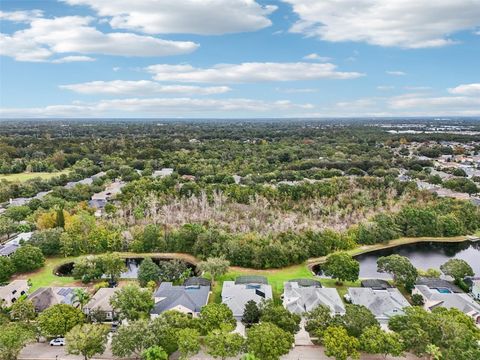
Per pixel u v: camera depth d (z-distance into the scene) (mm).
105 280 108375
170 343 70500
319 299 88188
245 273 113688
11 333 69000
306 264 121438
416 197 184875
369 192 189625
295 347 76188
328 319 76562
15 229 141375
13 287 97875
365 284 101438
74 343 68750
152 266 105125
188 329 71625
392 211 162875
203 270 104562
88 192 194375
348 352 68625
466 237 149375
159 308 86375
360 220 153500
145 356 66312
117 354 68062
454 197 188250
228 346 68188
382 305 88000
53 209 153750
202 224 146250
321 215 159750
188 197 181875
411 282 99125
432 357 68750
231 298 90312
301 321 84688
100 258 108688
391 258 103750
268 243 122938
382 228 143625
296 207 169250
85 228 134750
